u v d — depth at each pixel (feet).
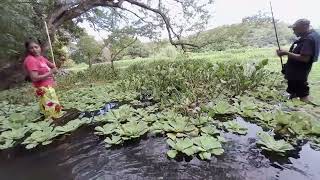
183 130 13.30
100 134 13.79
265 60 20.36
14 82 35.65
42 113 17.76
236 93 19.85
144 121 15.05
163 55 56.29
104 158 11.52
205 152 11.09
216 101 18.07
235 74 20.68
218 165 10.43
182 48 38.81
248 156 10.99
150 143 12.64
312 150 11.34
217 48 42.34
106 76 35.83
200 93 18.42
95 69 39.96
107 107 19.30
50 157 12.05
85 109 18.74
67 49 60.95
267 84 23.09
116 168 10.68
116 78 34.37
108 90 25.45
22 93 27.30
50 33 34.32
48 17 35.14
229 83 20.31
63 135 14.28
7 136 14.32
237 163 10.50
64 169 10.95
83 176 10.30
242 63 23.62
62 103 20.76
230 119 15.08
